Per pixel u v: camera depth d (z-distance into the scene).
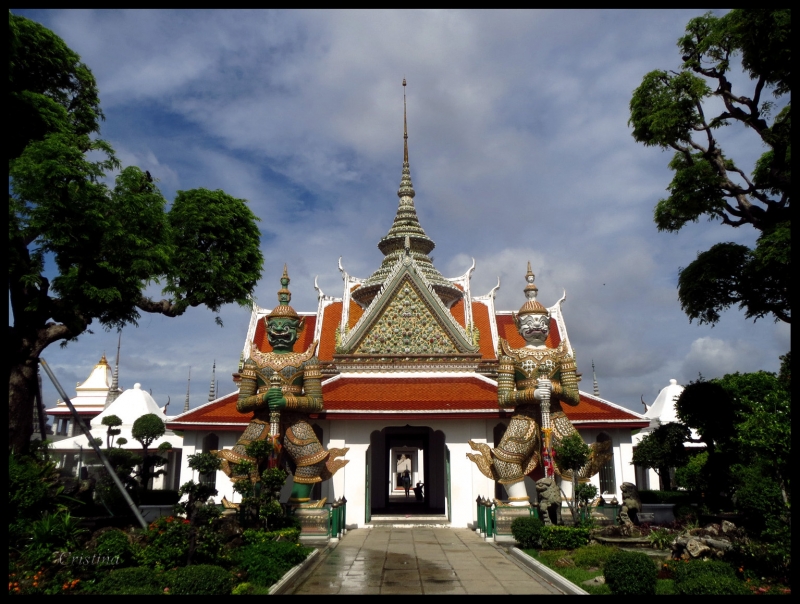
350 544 20.94
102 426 43.38
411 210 39.53
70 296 18.59
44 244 17.89
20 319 19.64
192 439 28.08
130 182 19.06
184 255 24.14
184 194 25.75
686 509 22.84
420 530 24.64
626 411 27.61
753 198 19.69
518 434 21.98
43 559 13.00
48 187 16.94
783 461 13.38
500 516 21.28
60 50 20.78
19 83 20.27
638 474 40.81
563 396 22.20
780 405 14.25
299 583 14.67
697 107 19.42
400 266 30.42
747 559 13.41
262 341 35.41
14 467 15.99
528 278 24.33
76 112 22.44
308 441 22.03
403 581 14.90
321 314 35.03
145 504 29.09
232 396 29.00
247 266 26.75
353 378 28.66
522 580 14.99
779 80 17.62
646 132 20.48
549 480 20.12
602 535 18.75
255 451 19.92
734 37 17.36
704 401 22.31
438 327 29.64
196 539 14.46
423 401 26.75
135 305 22.91
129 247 18.78
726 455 22.06
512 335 35.69
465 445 26.45
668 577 14.33
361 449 26.45
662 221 20.59
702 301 20.06
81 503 17.67
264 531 18.00
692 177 18.94
